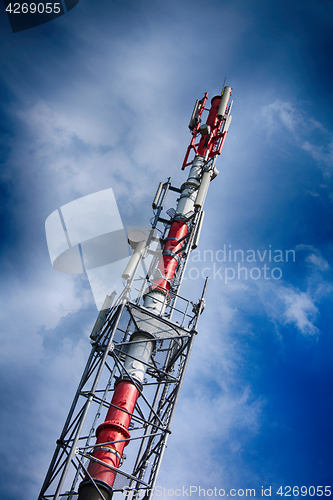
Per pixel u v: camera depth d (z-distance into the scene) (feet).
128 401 67.26
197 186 101.09
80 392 64.75
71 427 64.13
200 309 75.15
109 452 61.72
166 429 62.69
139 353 71.61
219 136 112.68
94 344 69.72
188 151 112.88
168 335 72.84
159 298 79.92
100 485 58.08
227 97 117.80
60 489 52.42
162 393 78.74
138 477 68.59
